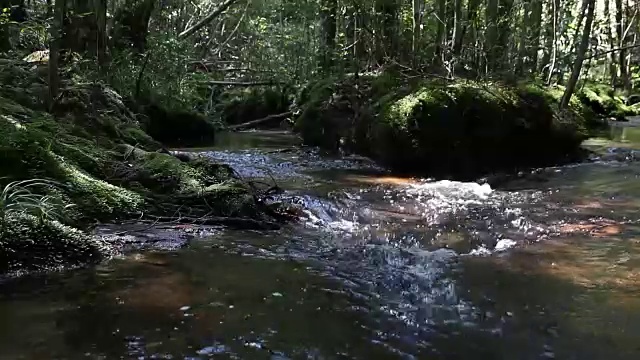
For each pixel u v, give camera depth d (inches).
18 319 126.0
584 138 390.3
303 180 306.5
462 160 338.6
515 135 347.3
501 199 267.9
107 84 380.8
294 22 745.6
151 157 248.7
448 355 117.3
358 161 376.2
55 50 275.4
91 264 161.8
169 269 161.0
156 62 502.0
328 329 127.4
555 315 137.6
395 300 145.3
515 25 571.8
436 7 511.5
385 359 114.7
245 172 323.3
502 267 172.1
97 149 246.4
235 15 868.6
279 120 627.2
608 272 167.6
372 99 410.0
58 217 177.8
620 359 116.8
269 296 144.6
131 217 205.2
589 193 281.9
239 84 682.8
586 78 855.7
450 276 163.8
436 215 235.5
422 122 334.0
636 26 1072.2
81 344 115.6
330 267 169.2
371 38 493.7
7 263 152.4
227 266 165.9
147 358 111.2
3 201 166.2
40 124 231.9
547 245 194.9
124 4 491.8
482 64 474.9
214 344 118.1
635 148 438.0
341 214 233.8
